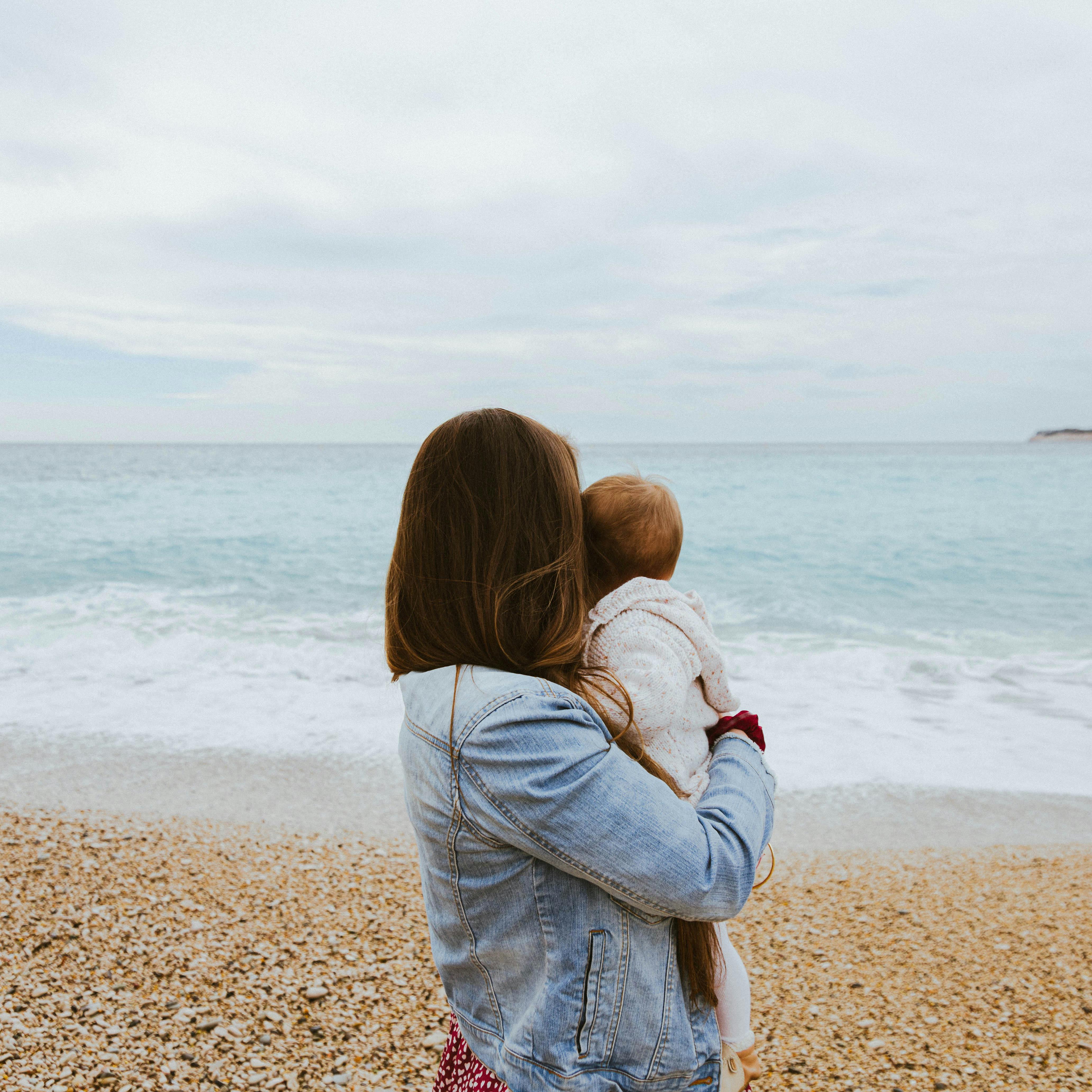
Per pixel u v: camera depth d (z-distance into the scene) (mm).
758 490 31906
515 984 1038
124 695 6648
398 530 1158
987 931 3373
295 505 25609
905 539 18609
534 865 994
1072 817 4547
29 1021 2604
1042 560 15656
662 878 941
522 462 1080
